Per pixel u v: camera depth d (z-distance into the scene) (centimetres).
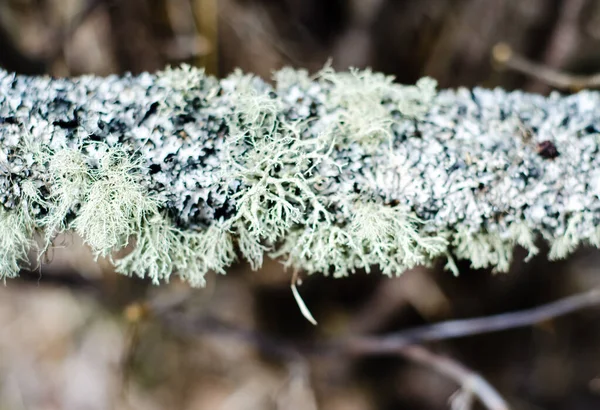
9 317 42
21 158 23
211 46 34
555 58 36
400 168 23
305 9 39
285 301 41
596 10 36
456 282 40
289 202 23
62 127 23
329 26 40
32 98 23
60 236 25
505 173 23
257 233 23
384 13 37
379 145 23
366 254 24
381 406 43
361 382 43
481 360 42
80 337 41
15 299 42
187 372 42
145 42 35
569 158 24
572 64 38
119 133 23
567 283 40
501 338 42
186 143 23
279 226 23
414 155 23
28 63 34
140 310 32
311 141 23
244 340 35
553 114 24
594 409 42
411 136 24
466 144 23
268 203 23
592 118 24
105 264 30
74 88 23
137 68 36
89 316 41
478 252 24
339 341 34
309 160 23
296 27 39
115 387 40
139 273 24
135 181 23
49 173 23
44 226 24
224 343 42
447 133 24
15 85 23
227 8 35
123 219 23
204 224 23
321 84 24
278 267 37
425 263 25
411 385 43
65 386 41
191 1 33
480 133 24
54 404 41
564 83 30
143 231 23
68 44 35
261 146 23
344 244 23
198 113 23
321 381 42
